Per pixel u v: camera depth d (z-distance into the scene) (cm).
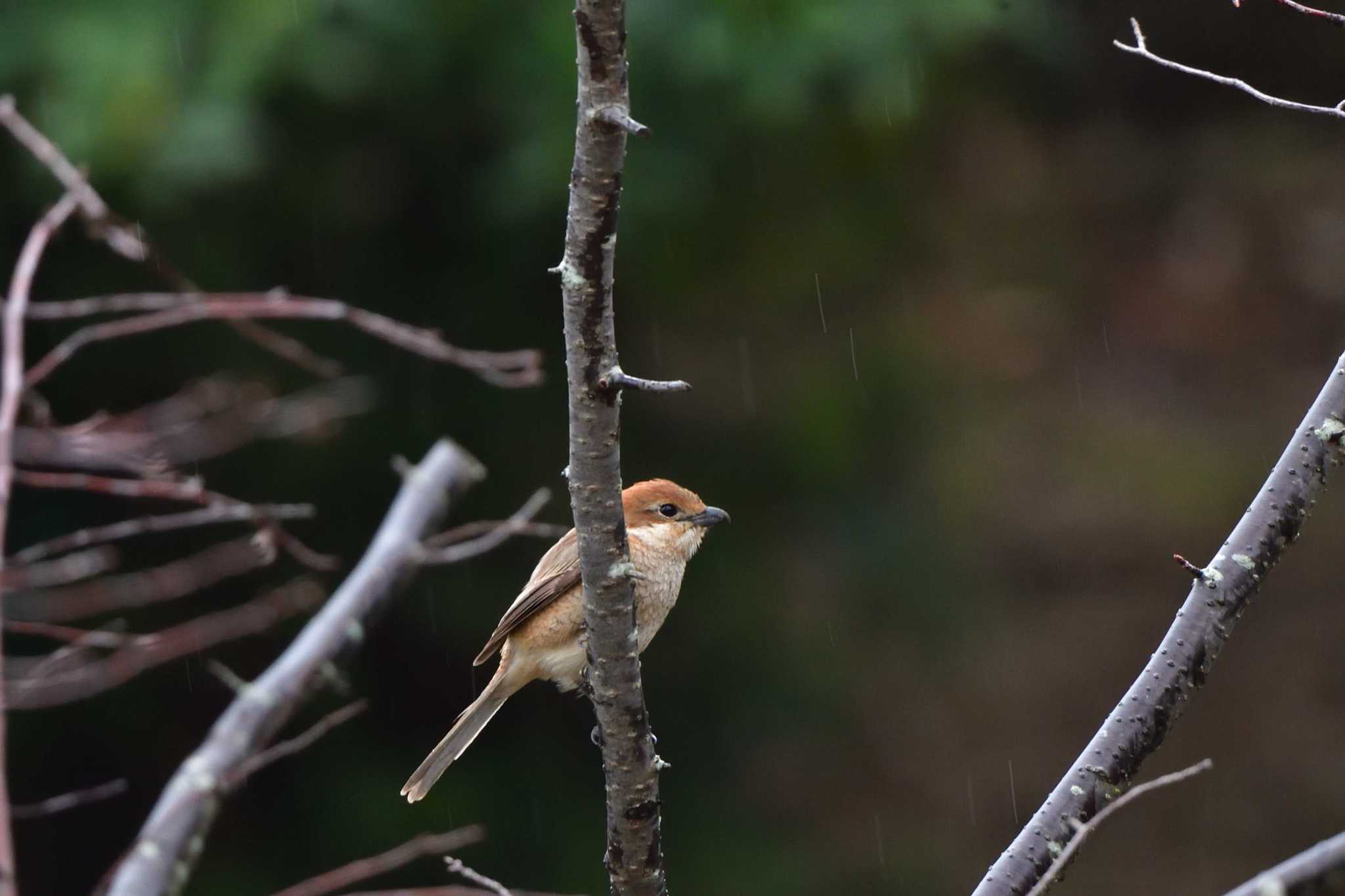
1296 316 2080
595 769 1355
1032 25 1308
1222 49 2259
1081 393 1961
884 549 1459
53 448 625
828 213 1334
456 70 1103
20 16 1003
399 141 1160
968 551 1625
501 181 1116
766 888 1373
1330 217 2177
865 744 1492
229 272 1182
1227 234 2189
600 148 392
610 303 418
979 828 1469
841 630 1455
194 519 615
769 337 1455
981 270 2119
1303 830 1512
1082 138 2319
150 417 887
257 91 1029
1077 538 1742
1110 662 1614
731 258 1330
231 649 1267
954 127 1756
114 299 643
